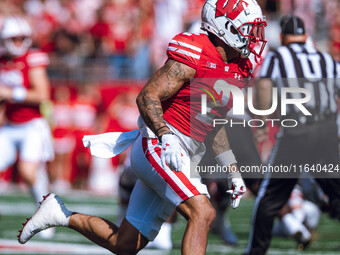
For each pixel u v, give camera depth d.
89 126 40.09
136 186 12.99
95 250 19.59
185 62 11.57
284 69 17.19
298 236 20.17
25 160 24.02
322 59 17.36
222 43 11.93
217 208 21.55
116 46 43.47
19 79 23.80
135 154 12.41
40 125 24.33
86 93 40.25
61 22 44.69
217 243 22.03
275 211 16.72
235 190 12.70
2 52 23.72
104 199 34.94
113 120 39.91
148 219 12.77
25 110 24.14
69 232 24.03
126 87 40.38
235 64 12.01
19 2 46.25
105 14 44.03
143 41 43.06
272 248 20.50
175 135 11.98
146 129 12.13
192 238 11.41
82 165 40.25
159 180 11.95
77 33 43.81
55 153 39.81
